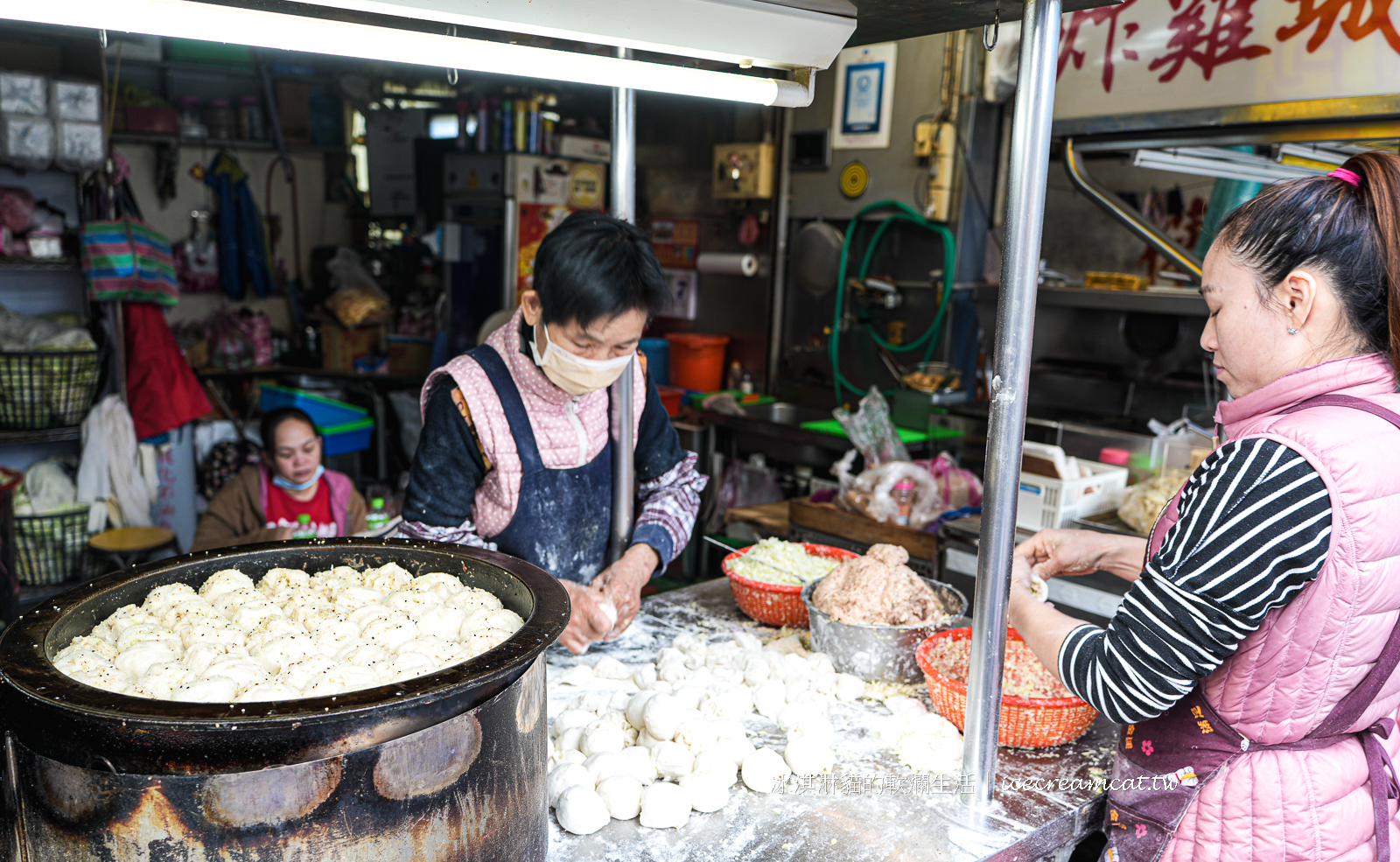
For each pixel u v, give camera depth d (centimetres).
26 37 366
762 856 114
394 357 543
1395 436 97
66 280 406
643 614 190
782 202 475
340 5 89
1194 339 345
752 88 118
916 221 421
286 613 123
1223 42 187
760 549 196
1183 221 372
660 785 121
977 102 400
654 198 537
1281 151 194
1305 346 101
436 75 538
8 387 356
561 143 488
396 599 125
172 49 514
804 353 479
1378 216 96
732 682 152
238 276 545
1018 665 144
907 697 153
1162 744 115
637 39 104
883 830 120
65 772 83
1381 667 104
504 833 96
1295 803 106
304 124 563
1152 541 115
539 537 168
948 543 283
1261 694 105
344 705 82
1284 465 96
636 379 177
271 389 496
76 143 359
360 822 85
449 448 158
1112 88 207
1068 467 261
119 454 387
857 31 141
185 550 436
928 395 392
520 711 98
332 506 314
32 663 89
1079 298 349
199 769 80
